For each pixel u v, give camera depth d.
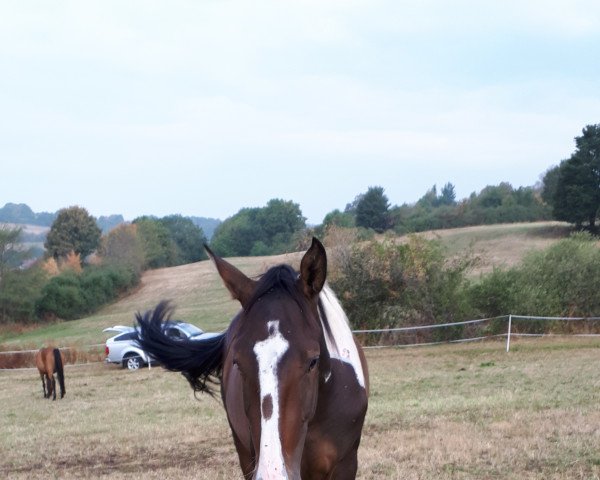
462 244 51.59
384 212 68.25
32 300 49.19
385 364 19.39
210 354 5.44
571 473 7.07
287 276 3.90
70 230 72.00
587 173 49.97
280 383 3.40
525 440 8.47
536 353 19.70
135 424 12.20
